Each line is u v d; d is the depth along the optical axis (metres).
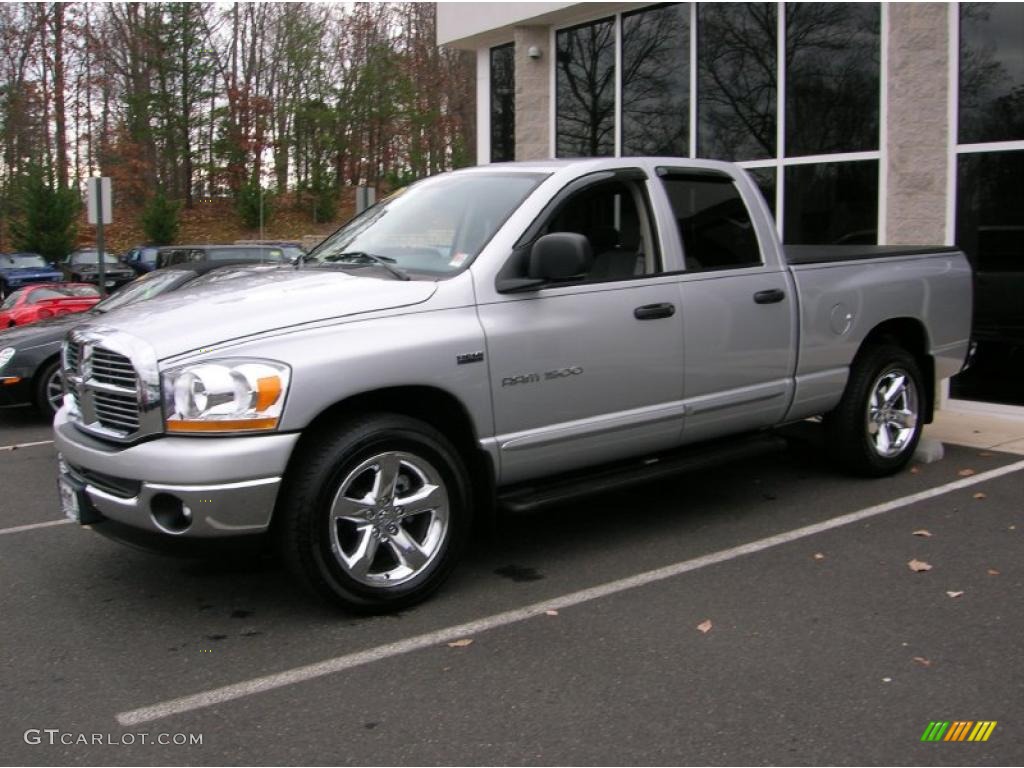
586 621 4.44
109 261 32.34
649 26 11.36
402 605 4.54
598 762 3.27
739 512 6.09
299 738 3.46
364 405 4.49
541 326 4.82
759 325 5.74
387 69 53.59
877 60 9.20
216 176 50.94
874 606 4.57
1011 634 4.25
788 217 10.07
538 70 12.62
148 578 5.12
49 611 4.68
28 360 10.23
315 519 4.21
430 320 4.52
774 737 3.42
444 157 57.25
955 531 5.66
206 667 4.03
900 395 6.77
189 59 49.09
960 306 7.11
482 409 4.65
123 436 4.23
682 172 5.63
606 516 6.07
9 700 3.77
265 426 4.05
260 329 4.19
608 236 5.32
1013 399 8.71
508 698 3.72
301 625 4.44
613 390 5.12
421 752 3.35
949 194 8.73
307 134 53.19
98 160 51.03
